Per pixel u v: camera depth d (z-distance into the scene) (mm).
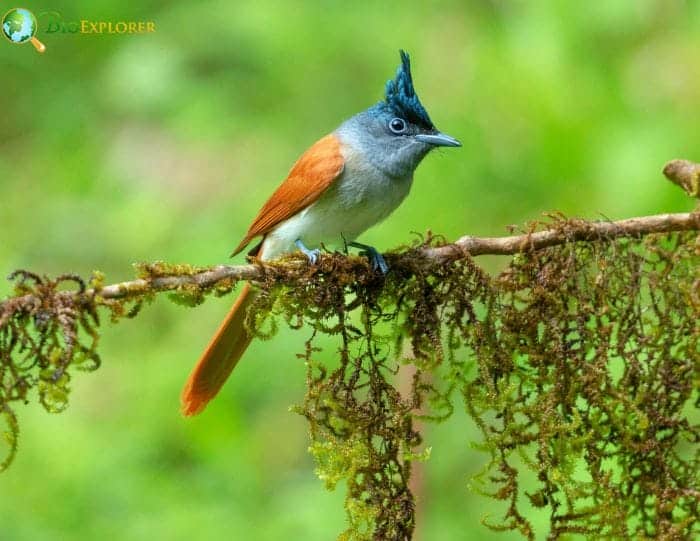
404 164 9922
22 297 6625
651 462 7566
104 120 14992
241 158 13469
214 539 10469
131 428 11516
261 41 13273
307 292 7672
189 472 11289
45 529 10594
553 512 7480
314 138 13148
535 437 7516
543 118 11086
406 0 13180
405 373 10820
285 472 11492
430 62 12289
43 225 14062
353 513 7332
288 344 11664
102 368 12133
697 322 7543
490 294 7773
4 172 14758
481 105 11500
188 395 8578
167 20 14344
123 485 10984
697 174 7582
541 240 7758
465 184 11469
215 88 13797
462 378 7680
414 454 7375
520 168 11242
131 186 14047
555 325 7629
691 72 11031
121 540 10492
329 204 9773
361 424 7438
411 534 7438
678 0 11422
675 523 7586
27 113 15391
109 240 13648
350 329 7766
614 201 10680
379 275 7801
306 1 13383
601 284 7703
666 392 7559
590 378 7500
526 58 11344
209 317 12328
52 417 11680
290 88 13414
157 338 12383
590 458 7516
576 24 11414
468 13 12648
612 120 10977
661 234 7824
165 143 14336
